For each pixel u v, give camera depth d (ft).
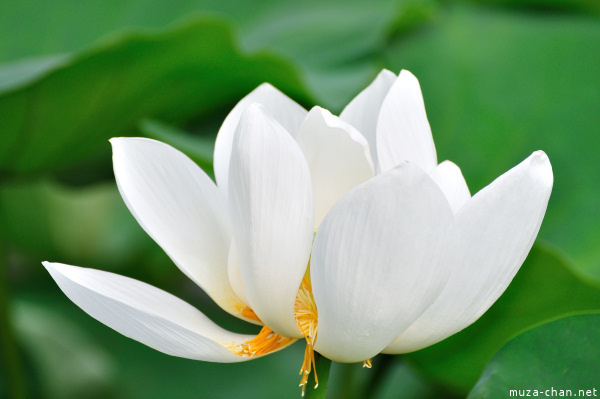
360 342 3.72
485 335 4.28
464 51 5.87
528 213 3.70
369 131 3.95
